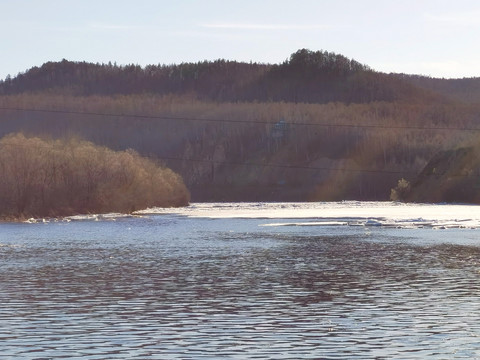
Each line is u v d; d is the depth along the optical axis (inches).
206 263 1766.7
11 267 1692.9
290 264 1736.0
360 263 1749.5
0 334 932.6
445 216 4220.0
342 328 960.3
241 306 1136.2
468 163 7244.1
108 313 1079.0
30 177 4163.4
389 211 5191.9
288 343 875.4
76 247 2263.8
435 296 1222.3
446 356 806.5
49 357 810.8
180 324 994.1
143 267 1683.1
